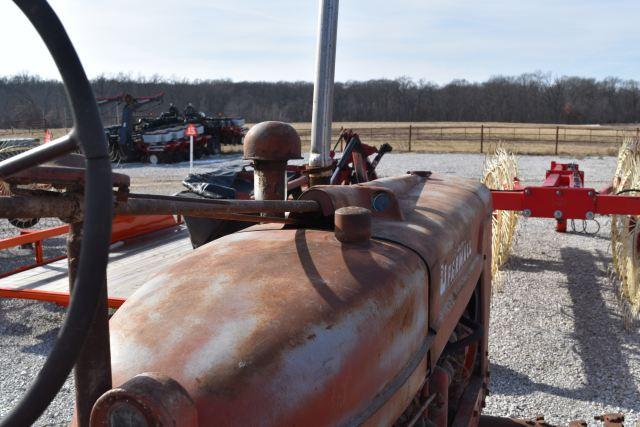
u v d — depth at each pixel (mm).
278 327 1311
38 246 6871
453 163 23047
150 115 31578
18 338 5617
